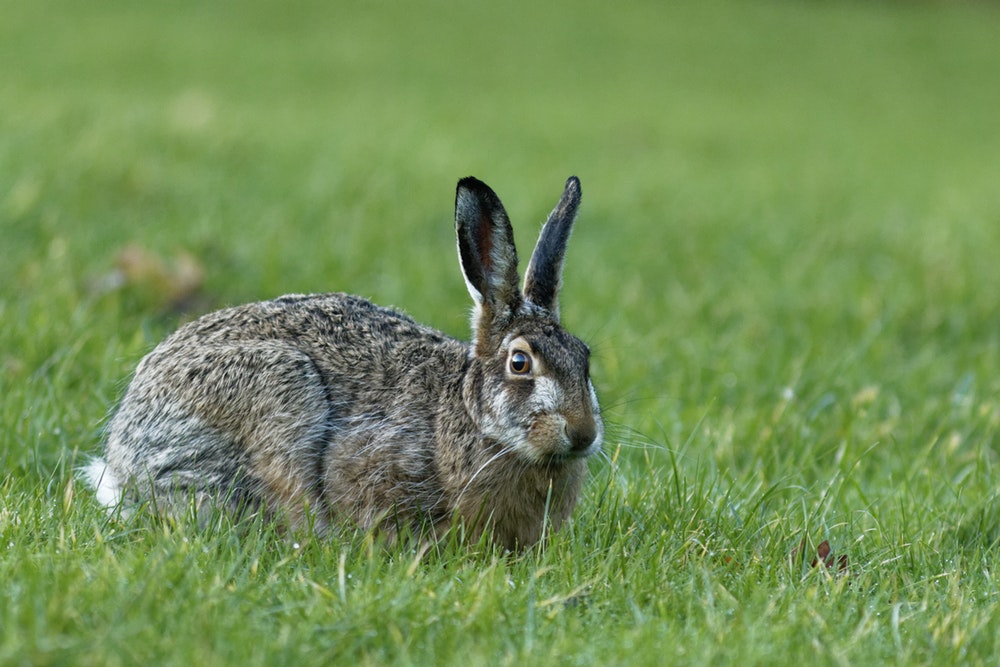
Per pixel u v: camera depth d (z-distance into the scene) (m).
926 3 67.56
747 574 7.73
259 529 8.02
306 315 9.15
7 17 39.59
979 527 9.18
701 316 14.95
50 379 10.86
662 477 9.68
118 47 36.78
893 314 15.12
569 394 8.05
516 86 38.84
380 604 6.76
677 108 36.56
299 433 8.43
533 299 8.85
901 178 27.34
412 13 52.19
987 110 42.28
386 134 26.44
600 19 55.25
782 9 61.94
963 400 12.06
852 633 7.00
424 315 14.18
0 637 6.03
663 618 6.95
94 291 13.34
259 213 17.88
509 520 8.45
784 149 30.67
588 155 27.00
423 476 8.42
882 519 9.32
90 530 7.82
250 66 36.94
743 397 12.20
